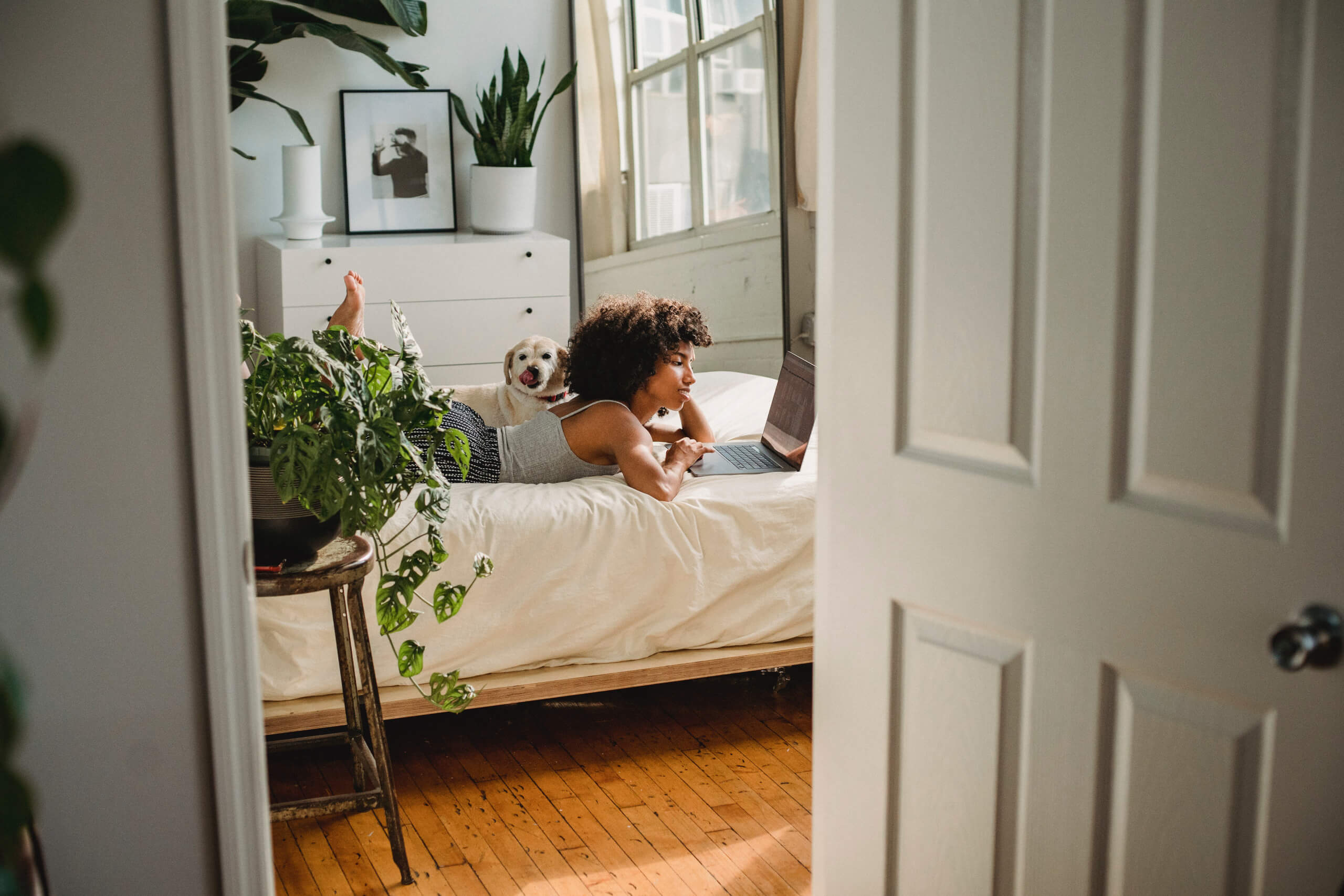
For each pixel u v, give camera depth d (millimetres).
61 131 1328
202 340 1402
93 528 1407
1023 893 1514
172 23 1337
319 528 2062
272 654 2396
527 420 3176
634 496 2641
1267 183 1187
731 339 4516
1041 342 1402
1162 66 1259
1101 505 1364
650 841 2346
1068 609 1410
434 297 4254
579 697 3010
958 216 1470
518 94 4441
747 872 2236
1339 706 1181
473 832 2373
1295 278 1177
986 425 1473
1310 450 1180
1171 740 1336
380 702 2215
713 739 2787
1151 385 1309
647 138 4625
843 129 1584
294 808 2150
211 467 1429
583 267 4863
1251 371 1220
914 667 1608
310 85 4449
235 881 1517
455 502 2562
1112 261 1320
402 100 4527
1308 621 1187
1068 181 1352
